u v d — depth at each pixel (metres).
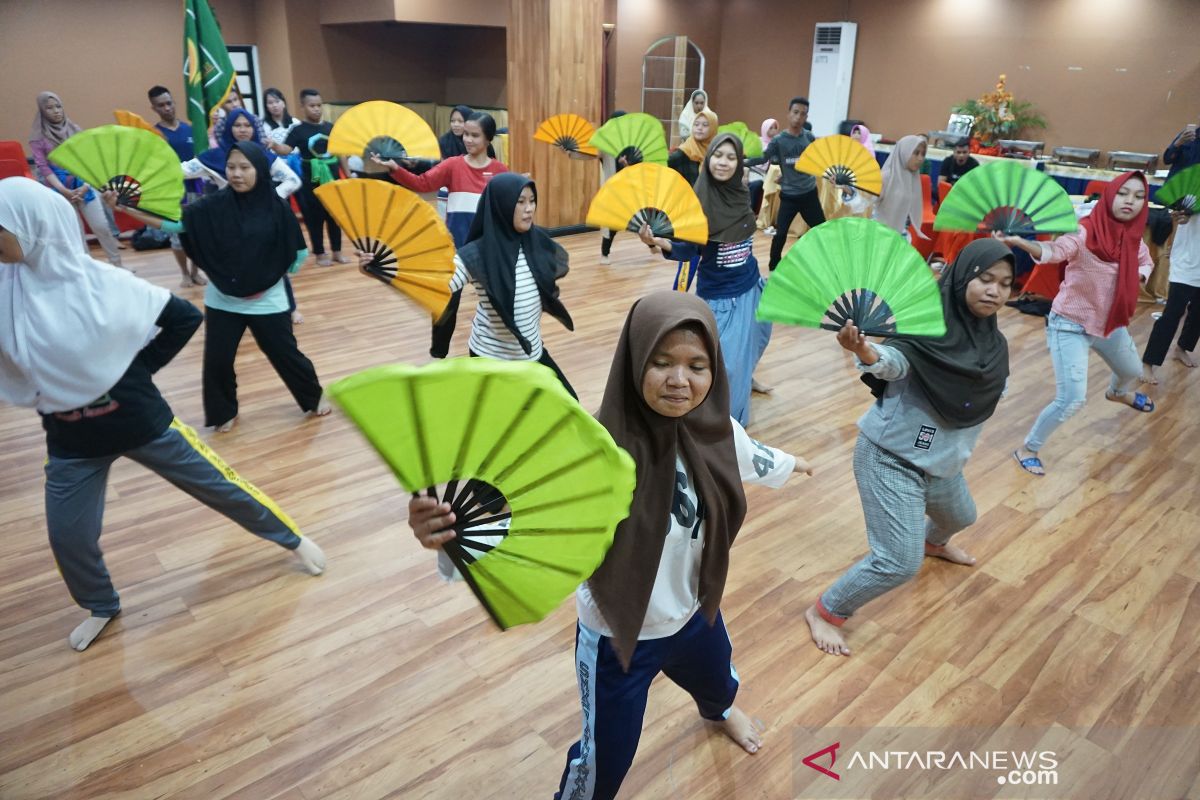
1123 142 9.80
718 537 1.62
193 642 2.67
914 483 2.57
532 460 1.13
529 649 2.67
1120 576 3.14
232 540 3.25
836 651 2.68
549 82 8.25
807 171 5.93
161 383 4.79
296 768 2.20
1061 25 10.00
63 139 6.36
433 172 5.33
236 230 3.76
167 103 7.11
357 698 2.45
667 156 5.75
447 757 2.25
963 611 2.92
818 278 2.25
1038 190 3.59
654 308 1.40
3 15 8.66
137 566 3.07
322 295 6.61
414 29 12.05
